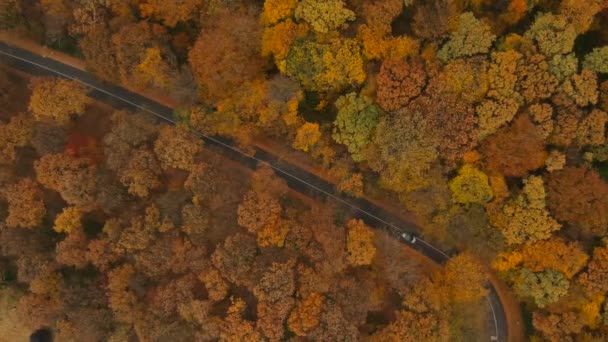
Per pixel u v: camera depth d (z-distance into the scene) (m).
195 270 53.19
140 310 54.75
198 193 53.12
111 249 54.09
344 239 53.06
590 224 49.53
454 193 51.72
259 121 54.78
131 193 54.31
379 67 50.97
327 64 50.53
